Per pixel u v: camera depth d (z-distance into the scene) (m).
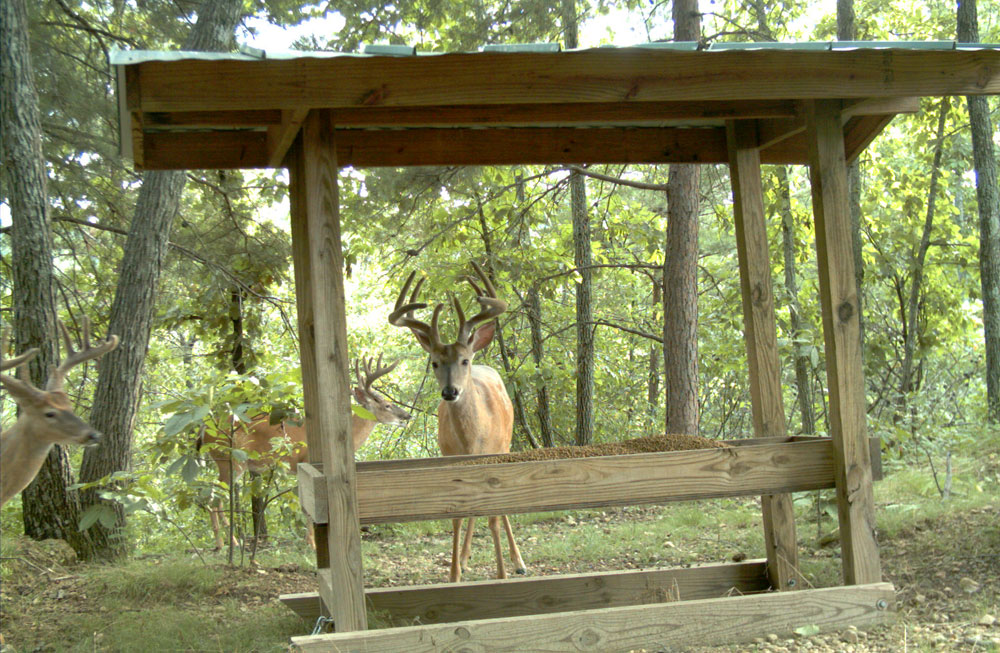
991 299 9.16
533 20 9.66
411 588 4.82
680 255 9.08
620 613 3.92
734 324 11.16
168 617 4.83
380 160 4.90
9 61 6.74
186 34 8.55
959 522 5.89
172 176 7.27
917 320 10.91
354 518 3.93
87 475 6.93
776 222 10.87
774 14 10.54
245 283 9.79
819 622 4.08
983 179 9.18
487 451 6.28
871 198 10.96
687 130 5.20
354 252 11.06
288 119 4.04
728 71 4.02
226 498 6.26
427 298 12.01
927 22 11.60
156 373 13.74
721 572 5.05
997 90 4.22
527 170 12.05
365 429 9.61
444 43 9.84
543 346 14.20
